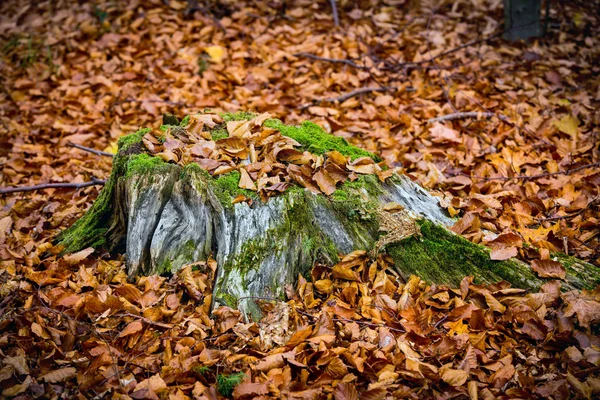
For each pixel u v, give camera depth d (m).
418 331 2.91
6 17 7.77
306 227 3.13
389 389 2.63
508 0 6.35
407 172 4.44
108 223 3.62
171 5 7.37
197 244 3.26
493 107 5.39
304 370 2.68
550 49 6.27
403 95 5.69
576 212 3.84
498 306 3.02
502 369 2.74
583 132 4.92
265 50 6.49
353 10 7.20
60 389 2.71
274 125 3.70
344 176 3.30
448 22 6.96
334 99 5.62
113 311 3.08
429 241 3.21
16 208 4.22
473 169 4.52
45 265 3.48
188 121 3.73
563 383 2.62
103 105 5.84
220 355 2.79
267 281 3.08
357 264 3.17
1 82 6.39
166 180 3.23
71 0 7.76
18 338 2.93
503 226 3.55
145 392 2.60
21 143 5.32
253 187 3.12
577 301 2.95
